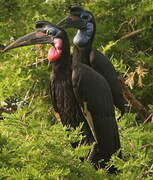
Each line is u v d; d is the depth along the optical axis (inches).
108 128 448.5
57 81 459.5
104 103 450.3
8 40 625.3
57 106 467.2
